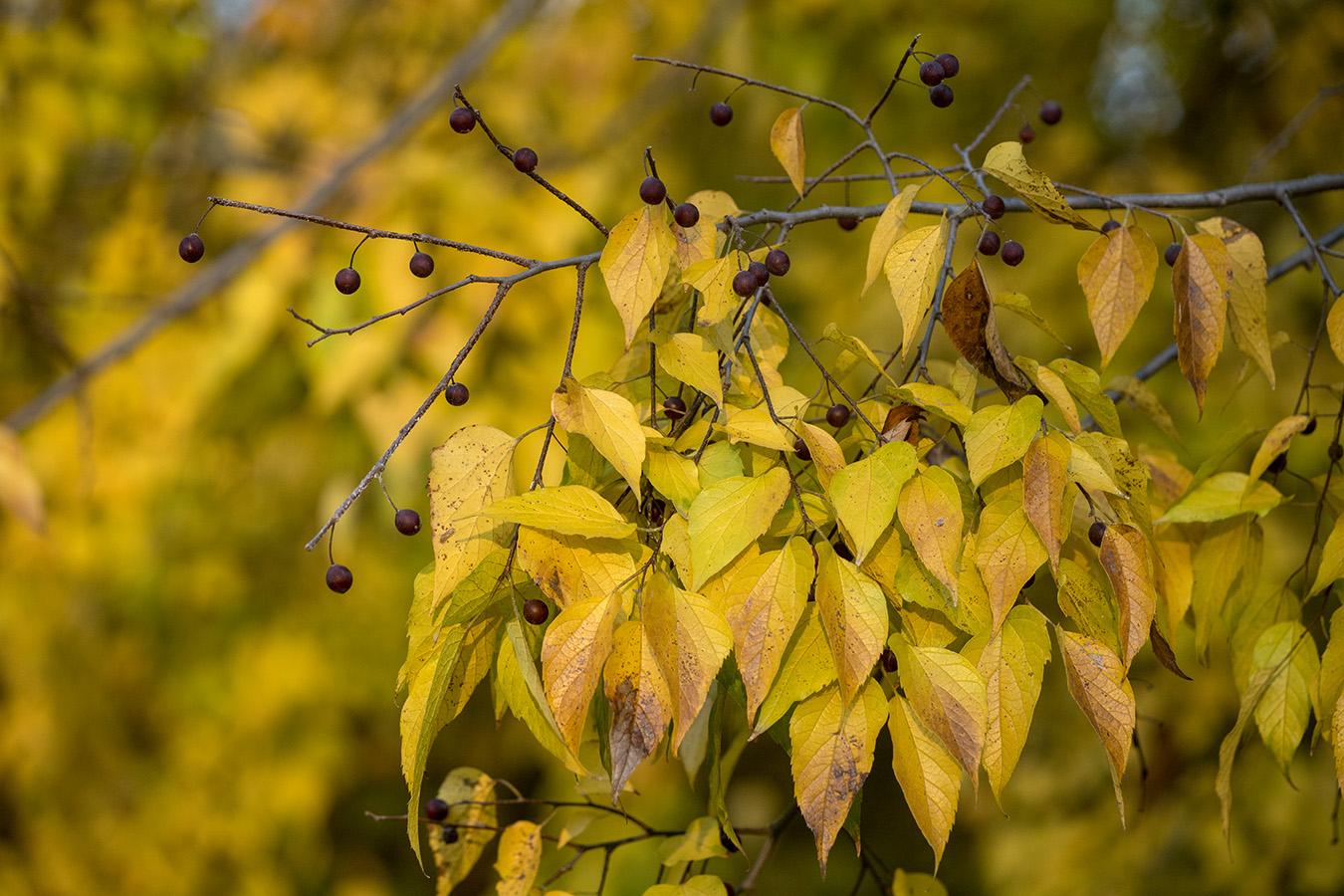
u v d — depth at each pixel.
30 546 3.59
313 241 3.12
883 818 5.12
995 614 0.95
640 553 0.95
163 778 4.21
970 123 4.48
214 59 4.15
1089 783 3.58
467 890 6.33
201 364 3.22
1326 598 1.26
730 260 1.07
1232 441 1.30
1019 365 1.08
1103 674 0.95
